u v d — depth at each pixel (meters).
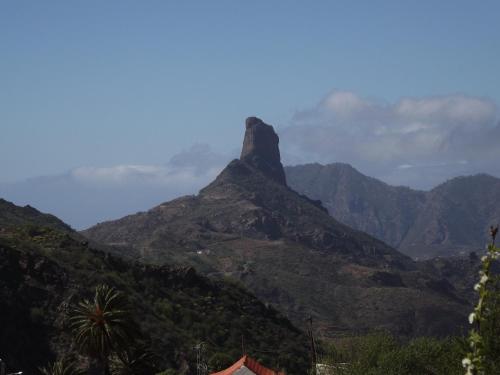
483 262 20.91
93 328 66.00
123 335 66.38
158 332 105.12
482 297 20.78
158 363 90.62
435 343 63.72
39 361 88.25
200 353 103.44
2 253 103.69
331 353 67.62
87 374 76.50
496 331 42.53
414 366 62.09
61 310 97.12
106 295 68.81
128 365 72.38
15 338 88.88
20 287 98.75
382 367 62.59
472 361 20.41
